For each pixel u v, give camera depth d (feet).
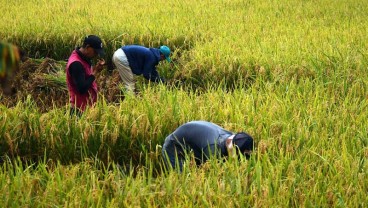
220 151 17.20
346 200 15.16
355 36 39.37
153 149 21.97
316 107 23.56
